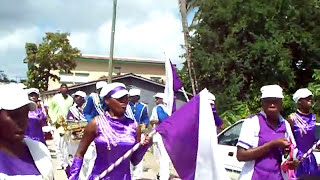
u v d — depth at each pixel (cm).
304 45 2211
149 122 1009
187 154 441
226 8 2200
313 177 629
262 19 2161
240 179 467
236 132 807
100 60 4141
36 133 731
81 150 470
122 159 439
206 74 2233
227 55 2177
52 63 3319
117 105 466
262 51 2091
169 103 707
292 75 2112
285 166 453
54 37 3316
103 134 459
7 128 280
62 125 983
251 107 2116
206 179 434
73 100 1078
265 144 449
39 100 814
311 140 638
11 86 287
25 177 282
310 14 2212
